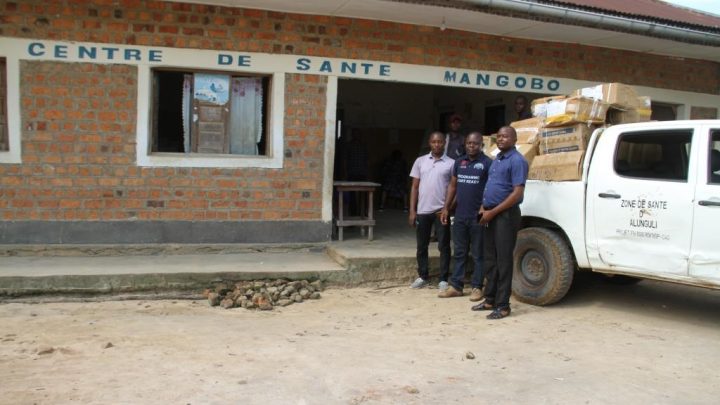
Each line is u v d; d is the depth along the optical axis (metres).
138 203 7.79
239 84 8.23
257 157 8.16
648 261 5.79
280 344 5.17
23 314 6.03
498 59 9.04
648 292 7.31
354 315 6.26
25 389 4.02
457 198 6.93
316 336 5.46
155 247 7.81
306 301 6.85
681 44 9.20
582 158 6.28
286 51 8.07
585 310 6.48
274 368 4.54
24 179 7.50
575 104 6.30
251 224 8.15
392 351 5.04
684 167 5.70
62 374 4.32
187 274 6.87
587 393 4.18
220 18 7.82
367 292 7.28
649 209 5.76
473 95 12.59
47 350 4.80
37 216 7.55
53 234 7.59
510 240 6.09
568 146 6.48
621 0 10.69
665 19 8.59
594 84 9.66
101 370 4.42
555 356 4.97
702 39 8.94
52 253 7.54
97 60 7.53
